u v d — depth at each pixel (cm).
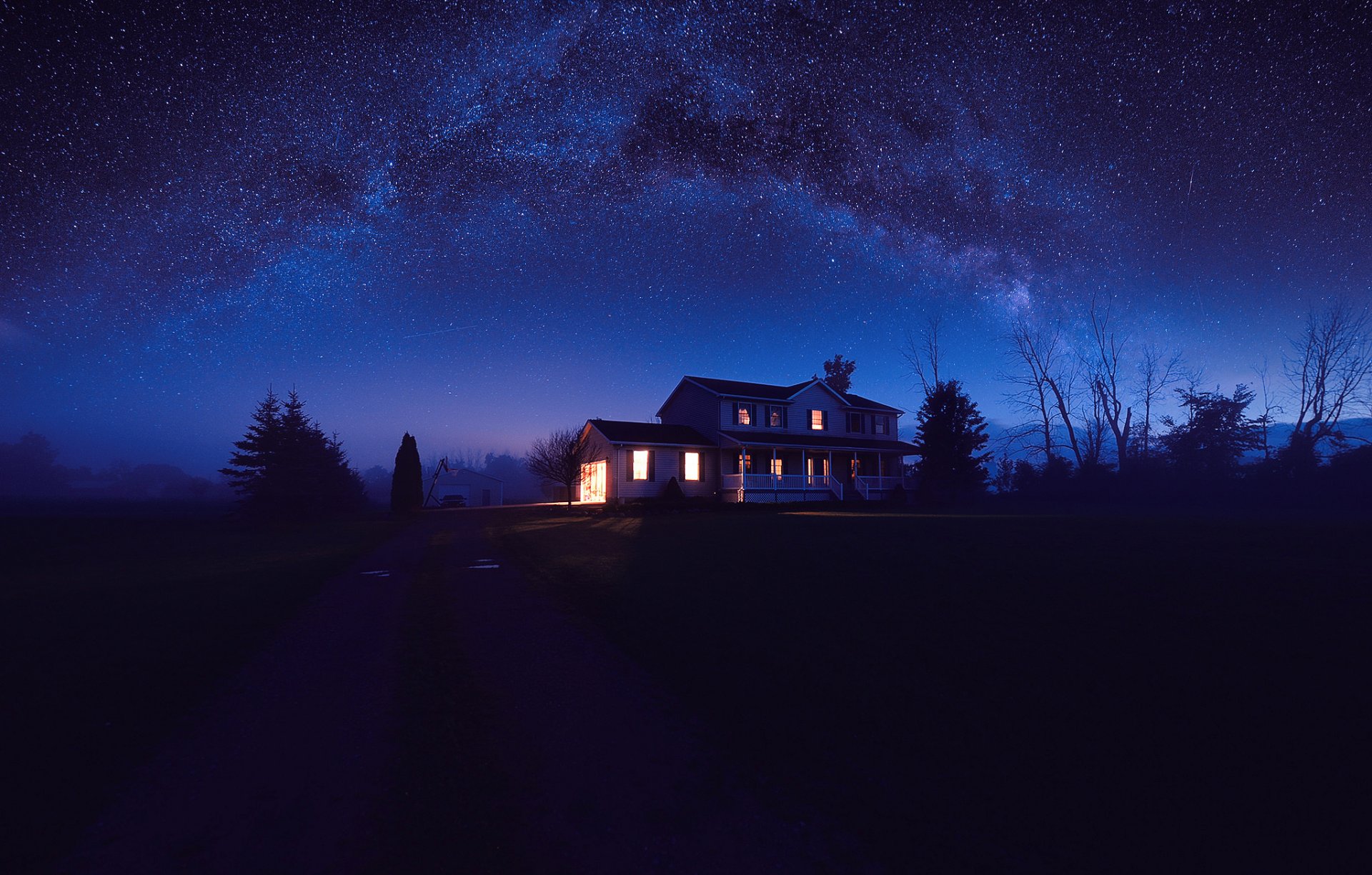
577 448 3416
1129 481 3459
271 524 3178
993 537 1541
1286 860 342
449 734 529
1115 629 736
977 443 3631
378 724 547
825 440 3769
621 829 388
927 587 1001
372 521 3319
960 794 425
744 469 3419
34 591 1202
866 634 773
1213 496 3116
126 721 545
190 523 3081
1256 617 739
